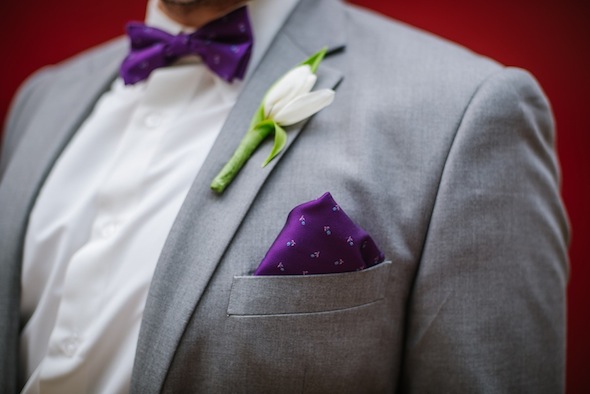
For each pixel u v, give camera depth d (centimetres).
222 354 43
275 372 43
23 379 53
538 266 47
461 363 45
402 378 48
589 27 79
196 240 45
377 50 51
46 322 53
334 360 44
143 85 57
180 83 54
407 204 45
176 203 49
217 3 53
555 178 50
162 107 54
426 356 46
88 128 57
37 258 54
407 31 53
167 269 44
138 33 55
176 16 55
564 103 81
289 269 43
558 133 82
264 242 44
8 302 52
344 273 43
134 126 54
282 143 46
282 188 45
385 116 47
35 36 95
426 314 45
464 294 45
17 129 68
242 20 51
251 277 43
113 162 54
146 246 48
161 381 43
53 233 53
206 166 46
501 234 45
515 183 46
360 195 45
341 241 43
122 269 49
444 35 87
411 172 46
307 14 53
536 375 46
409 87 48
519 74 48
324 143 46
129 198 51
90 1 95
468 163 45
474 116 45
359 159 45
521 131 47
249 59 52
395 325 46
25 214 55
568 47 80
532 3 81
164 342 43
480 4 84
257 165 46
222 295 43
